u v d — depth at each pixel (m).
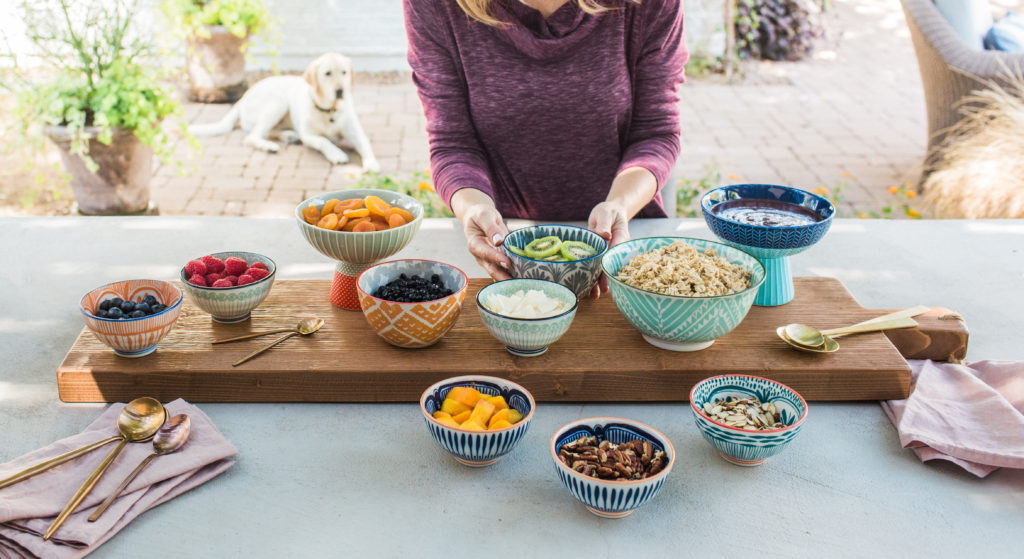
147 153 4.23
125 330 1.29
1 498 1.04
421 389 1.34
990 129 4.13
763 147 5.61
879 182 4.98
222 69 6.26
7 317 1.59
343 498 1.12
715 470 1.19
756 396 1.25
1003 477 1.18
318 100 5.17
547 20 1.84
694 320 1.32
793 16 7.68
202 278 1.45
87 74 4.06
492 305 1.38
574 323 1.50
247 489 1.14
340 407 1.34
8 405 1.32
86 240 1.95
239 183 4.87
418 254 1.85
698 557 1.03
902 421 1.24
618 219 1.60
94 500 1.06
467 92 1.97
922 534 1.07
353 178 4.97
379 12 7.28
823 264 1.87
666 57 1.90
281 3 7.18
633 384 1.35
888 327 1.46
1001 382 1.35
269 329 1.46
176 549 1.03
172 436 1.18
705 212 1.57
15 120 4.23
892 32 8.70
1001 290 1.75
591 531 1.07
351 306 1.55
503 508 1.11
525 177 2.04
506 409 1.18
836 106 6.54
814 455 1.23
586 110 1.92
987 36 4.57
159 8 6.01
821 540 1.06
